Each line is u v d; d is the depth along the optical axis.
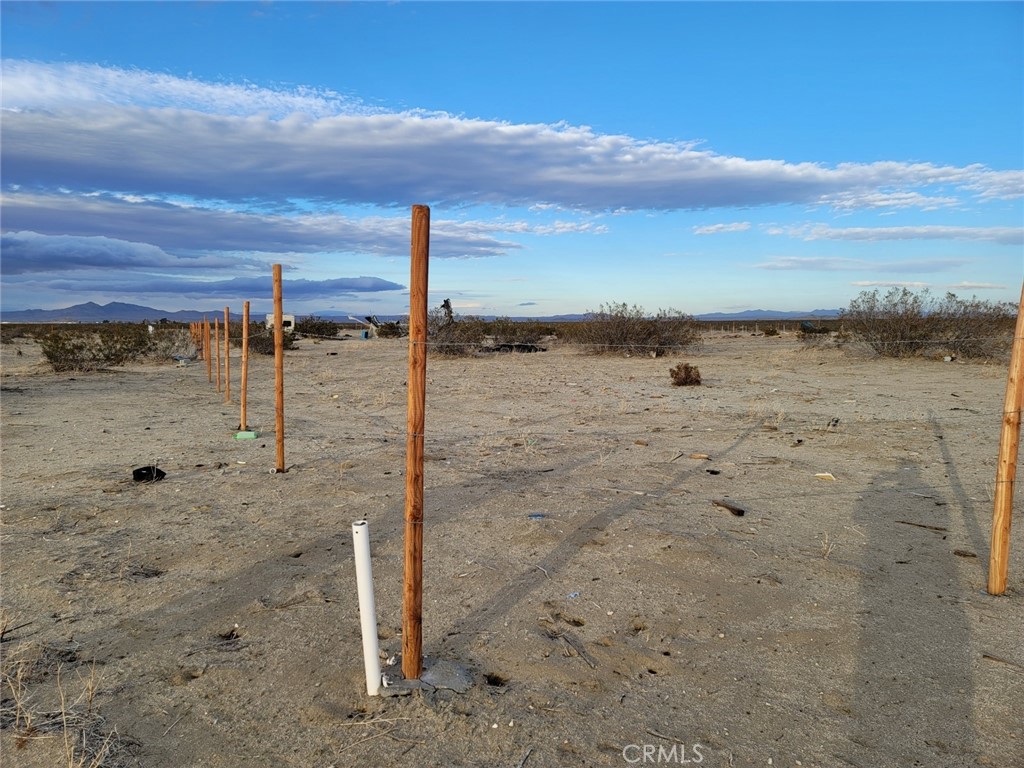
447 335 27.75
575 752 2.87
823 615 4.14
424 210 3.03
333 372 20.94
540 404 13.50
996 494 4.40
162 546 5.37
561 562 4.98
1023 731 3.00
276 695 3.30
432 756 2.84
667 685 3.38
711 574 4.75
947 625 4.00
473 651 3.71
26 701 3.25
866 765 2.79
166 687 3.38
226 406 13.77
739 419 11.23
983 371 17.44
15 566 4.96
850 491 6.91
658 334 26.48
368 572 3.17
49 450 9.17
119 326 31.88
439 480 7.40
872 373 17.88
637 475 7.57
